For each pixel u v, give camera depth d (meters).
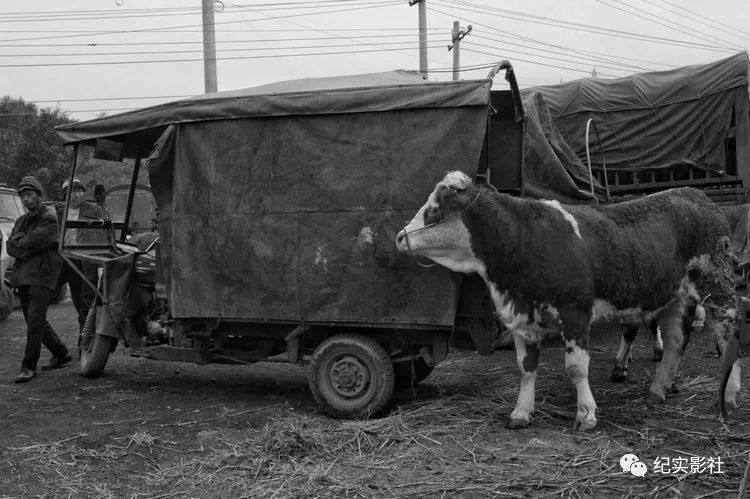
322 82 6.42
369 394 5.58
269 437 5.13
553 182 8.45
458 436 5.10
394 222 5.48
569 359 5.16
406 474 4.48
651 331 7.57
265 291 5.85
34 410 6.22
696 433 5.08
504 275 5.16
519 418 5.24
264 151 5.80
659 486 4.19
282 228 5.77
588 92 10.48
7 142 28.84
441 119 5.35
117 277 7.04
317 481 4.39
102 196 8.78
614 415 5.58
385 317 5.55
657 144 10.09
